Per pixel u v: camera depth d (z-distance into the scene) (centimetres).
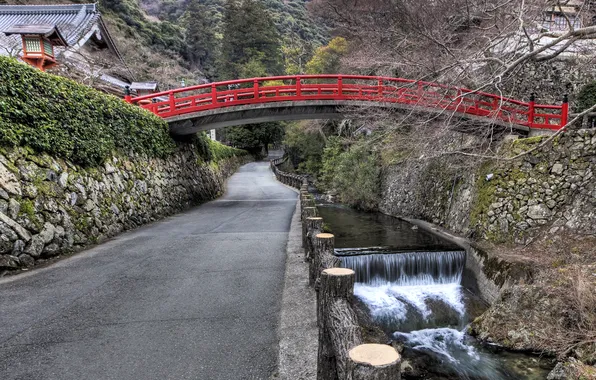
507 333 482
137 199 803
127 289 386
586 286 450
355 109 1045
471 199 884
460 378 423
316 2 1645
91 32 1446
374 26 1135
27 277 422
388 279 741
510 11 711
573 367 371
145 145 915
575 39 546
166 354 257
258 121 1179
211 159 1744
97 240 609
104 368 239
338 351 154
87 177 621
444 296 678
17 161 470
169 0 4847
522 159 755
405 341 518
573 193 670
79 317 317
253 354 257
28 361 246
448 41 795
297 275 435
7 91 466
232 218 910
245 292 379
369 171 1500
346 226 1135
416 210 1198
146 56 2411
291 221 852
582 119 741
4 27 1423
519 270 581
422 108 788
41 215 489
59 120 561
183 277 427
